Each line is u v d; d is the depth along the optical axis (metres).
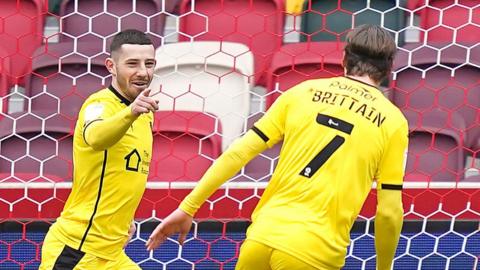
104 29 26.78
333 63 24.23
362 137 15.60
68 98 24.50
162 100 24.36
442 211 21.53
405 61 24.75
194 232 21.33
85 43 25.53
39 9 26.45
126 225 17.42
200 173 22.47
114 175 16.84
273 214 15.73
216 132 22.20
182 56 24.55
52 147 22.84
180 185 21.31
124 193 17.02
